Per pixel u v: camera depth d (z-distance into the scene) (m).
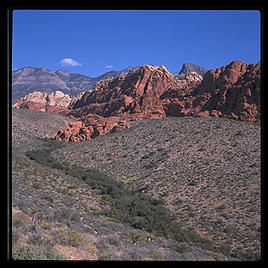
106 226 21.50
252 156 48.16
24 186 26.59
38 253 9.49
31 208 17.73
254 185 38.66
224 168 46.31
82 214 23.41
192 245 23.75
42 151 73.69
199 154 54.31
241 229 29.77
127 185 49.62
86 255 12.25
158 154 60.34
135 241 18.34
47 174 37.44
